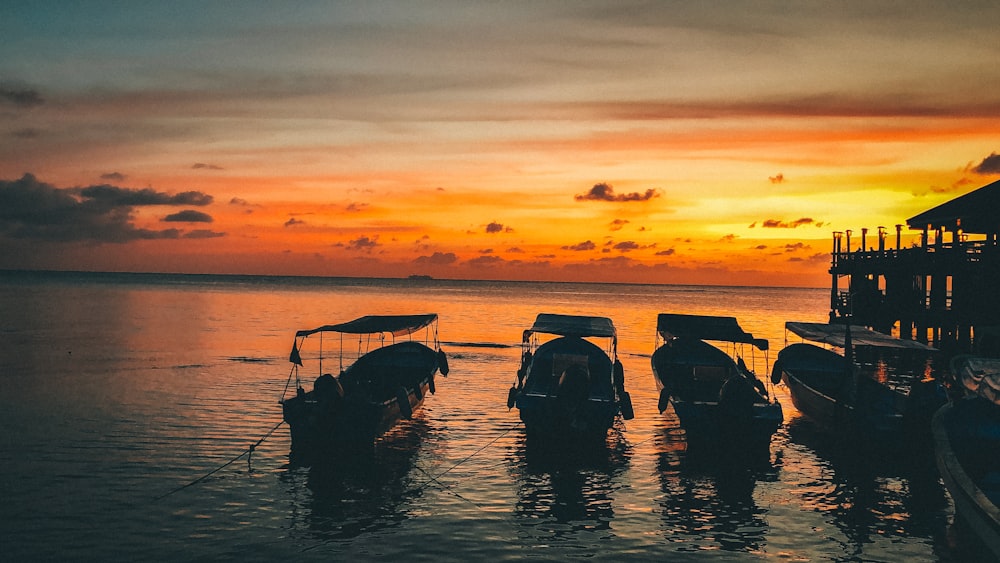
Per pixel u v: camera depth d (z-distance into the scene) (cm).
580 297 14650
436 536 1450
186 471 1811
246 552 1355
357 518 1538
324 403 1870
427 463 1938
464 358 3969
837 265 4481
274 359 3703
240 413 2411
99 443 2034
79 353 3800
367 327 2392
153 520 1497
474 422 2406
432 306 9394
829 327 2761
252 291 14312
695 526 1527
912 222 3847
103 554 1330
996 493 1497
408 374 2634
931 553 1400
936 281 3556
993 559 1276
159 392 2748
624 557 1370
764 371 3675
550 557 1363
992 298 3020
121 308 7600
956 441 1688
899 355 3838
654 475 1867
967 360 2067
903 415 1884
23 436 2095
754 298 16250
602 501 1669
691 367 2589
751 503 1666
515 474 1858
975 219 3569
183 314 6825
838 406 2073
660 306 10850
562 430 1973
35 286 15100
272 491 1689
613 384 2347
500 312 8206
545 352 2491
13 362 3466
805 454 2077
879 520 1566
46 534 1414
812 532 1499
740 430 1927
